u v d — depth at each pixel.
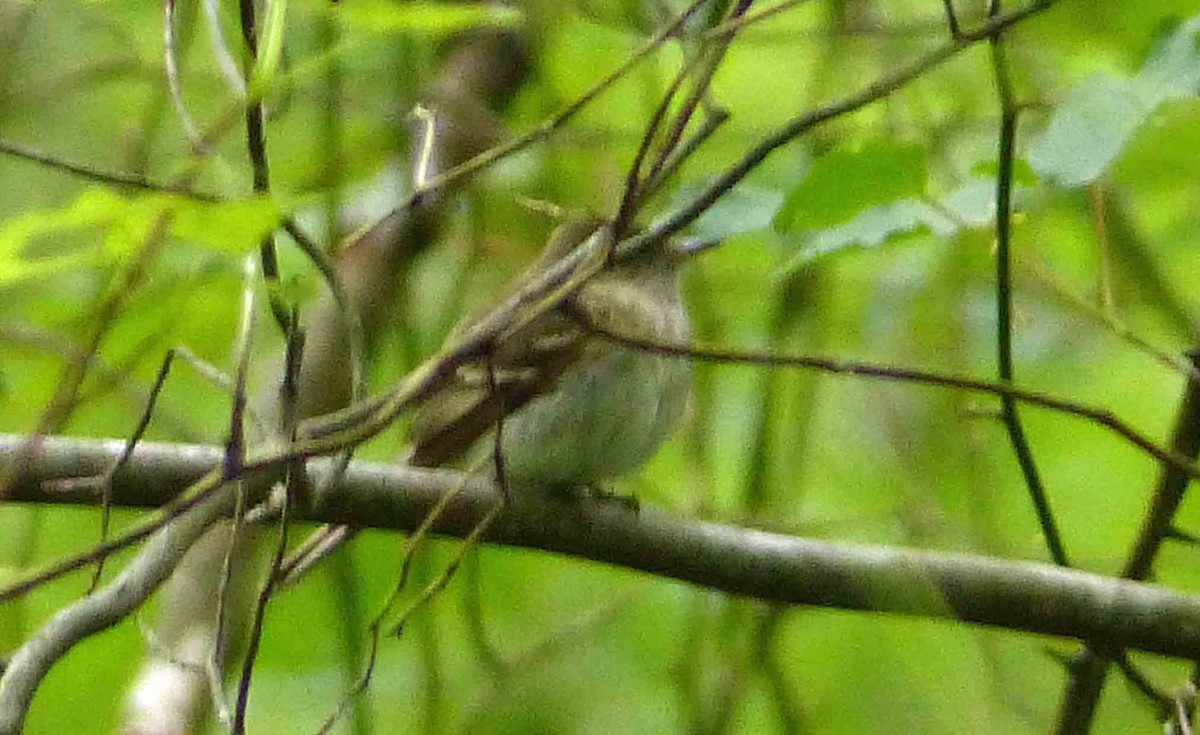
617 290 8.52
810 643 10.98
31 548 9.03
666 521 7.57
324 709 9.73
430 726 9.77
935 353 10.06
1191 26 6.30
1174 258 9.59
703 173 8.63
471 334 6.47
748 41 8.74
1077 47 7.32
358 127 9.30
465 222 9.95
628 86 9.27
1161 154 7.22
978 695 10.78
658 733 10.61
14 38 9.13
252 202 4.16
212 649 6.11
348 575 9.33
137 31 8.09
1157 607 7.35
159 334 6.54
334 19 5.15
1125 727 10.91
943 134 8.73
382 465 7.39
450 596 10.75
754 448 10.09
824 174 6.34
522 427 8.18
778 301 10.01
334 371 8.78
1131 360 10.25
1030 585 7.36
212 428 8.85
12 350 7.05
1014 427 7.88
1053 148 6.22
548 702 10.60
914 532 9.99
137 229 4.23
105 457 7.02
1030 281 9.26
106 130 9.34
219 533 8.88
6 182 9.20
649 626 10.85
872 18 9.25
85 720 9.11
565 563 10.82
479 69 9.61
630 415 8.32
